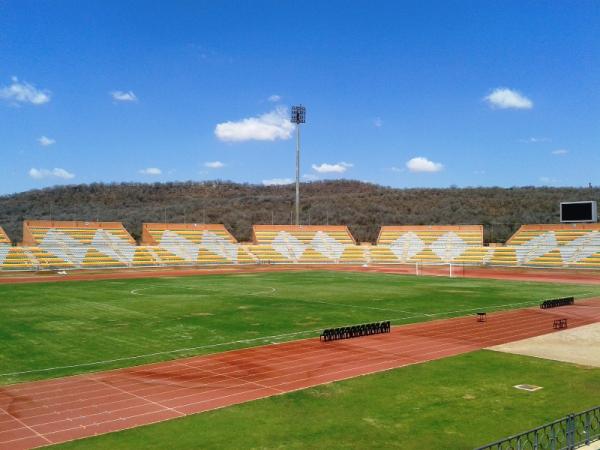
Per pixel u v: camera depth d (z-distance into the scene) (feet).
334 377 92.79
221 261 364.79
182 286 235.20
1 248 311.06
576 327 142.00
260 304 179.32
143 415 73.20
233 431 67.15
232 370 97.25
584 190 607.78
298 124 401.49
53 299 189.67
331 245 406.62
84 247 339.36
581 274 303.27
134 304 177.78
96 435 65.72
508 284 250.98
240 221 561.84
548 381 89.81
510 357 107.55
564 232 360.07
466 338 126.82
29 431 67.10
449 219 545.44
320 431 67.31
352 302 185.47
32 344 117.29
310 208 610.24
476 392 83.71
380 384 88.22
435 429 68.03
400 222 547.90
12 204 648.38
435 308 173.17
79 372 95.25
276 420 71.20
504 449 61.05
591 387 86.22
